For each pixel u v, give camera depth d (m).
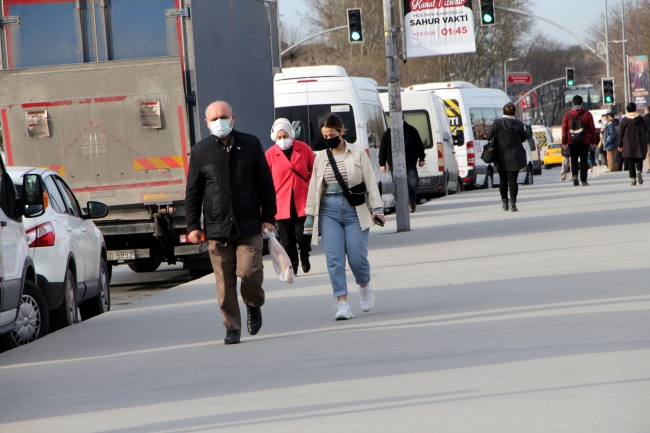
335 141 26.86
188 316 30.23
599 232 43.53
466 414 15.50
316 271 39.44
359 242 26.83
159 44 41.09
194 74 40.78
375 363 20.22
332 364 20.55
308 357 21.61
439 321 24.77
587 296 26.45
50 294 29.42
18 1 41.50
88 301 34.59
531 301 26.52
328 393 17.84
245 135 24.48
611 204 58.62
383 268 37.69
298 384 18.88
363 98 57.81
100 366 22.78
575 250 37.62
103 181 41.12
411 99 80.25
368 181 26.86
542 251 38.31
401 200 52.75
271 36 50.44
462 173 95.69
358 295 31.38
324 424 15.65
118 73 40.69
